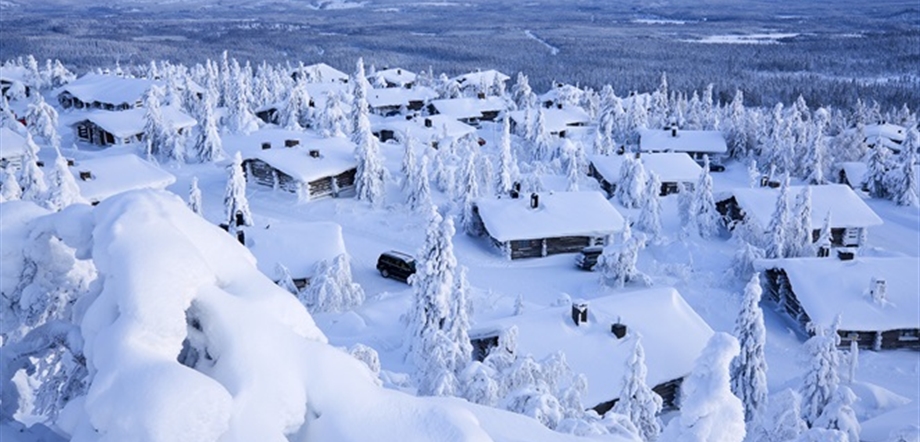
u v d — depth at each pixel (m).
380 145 79.75
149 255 8.73
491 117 112.00
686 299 48.56
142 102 102.56
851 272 46.06
